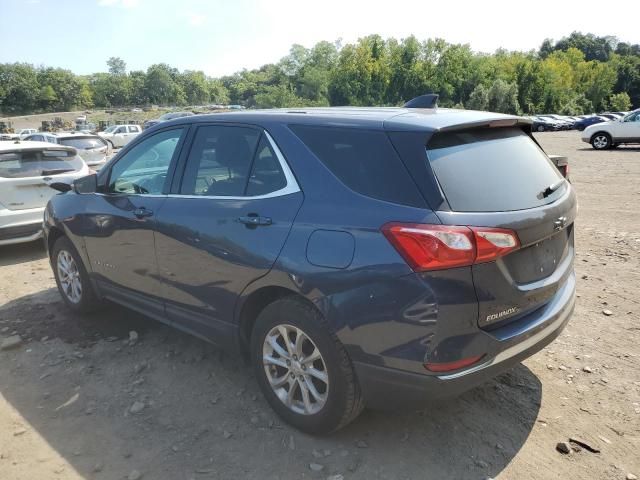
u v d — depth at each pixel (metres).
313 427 2.96
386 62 100.06
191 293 3.50
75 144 15.95
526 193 2.82
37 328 4.61
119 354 4.08
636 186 11.46
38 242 8.00
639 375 3.65
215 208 3.29
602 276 5.65
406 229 2.46
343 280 2.62
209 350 4.11
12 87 150.88
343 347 2.73
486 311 2.53
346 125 2.89
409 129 2.67
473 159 2.75
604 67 112.62
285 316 2.93
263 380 3.18
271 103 110.62
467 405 3.31
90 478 2.74
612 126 21.59
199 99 196.25
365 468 2.76
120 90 181.00
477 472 2.74
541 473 2.73
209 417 3.24
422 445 2.94
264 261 2.94
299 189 2.93
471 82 98.69
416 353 2.48
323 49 120.88
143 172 3.99
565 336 4.26
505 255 2.56
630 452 2.89
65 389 3.60
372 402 2.74
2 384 3.69
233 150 3.36
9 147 6.98
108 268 4.27
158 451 2.94
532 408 3.29
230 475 2.73
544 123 51.75
